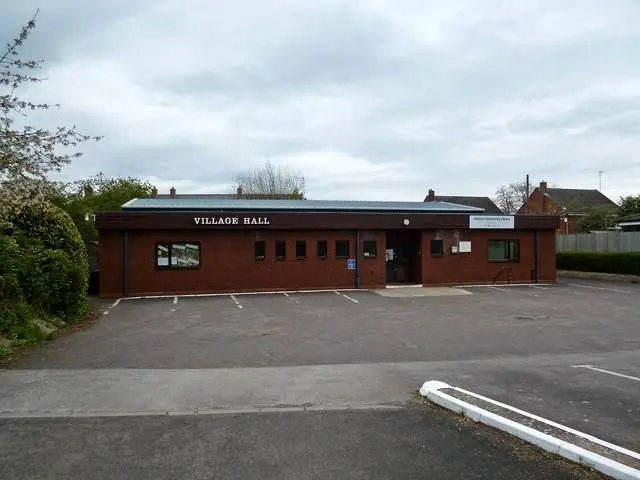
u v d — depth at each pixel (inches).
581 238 1300.4
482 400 251.6
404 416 239.5
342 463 186.5
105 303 713.6
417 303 693.3
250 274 839.7
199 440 208.8
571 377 310.2
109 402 257.3
